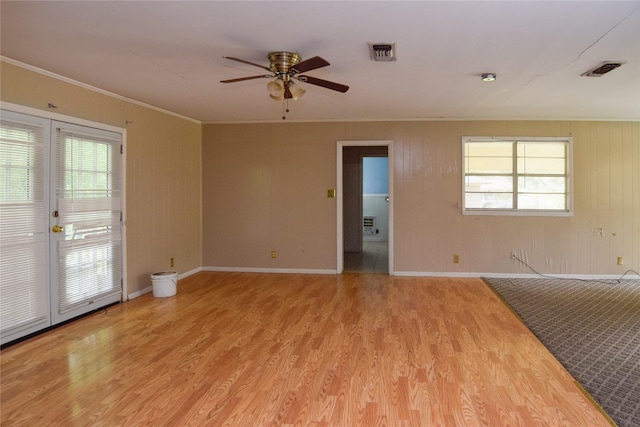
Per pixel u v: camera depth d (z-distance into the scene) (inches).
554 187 230.7
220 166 247.1
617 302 178.5
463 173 230.7
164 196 209.9
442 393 98.4
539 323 150.1
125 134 179.9
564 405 93.2
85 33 107.7
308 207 241.3
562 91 167.6
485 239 231.1
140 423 86.0
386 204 387.2
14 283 130.5
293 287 206.8
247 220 246.5
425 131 232.2
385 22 99.8
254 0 88.8
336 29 104.3
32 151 135.9
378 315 159.8
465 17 96.7
